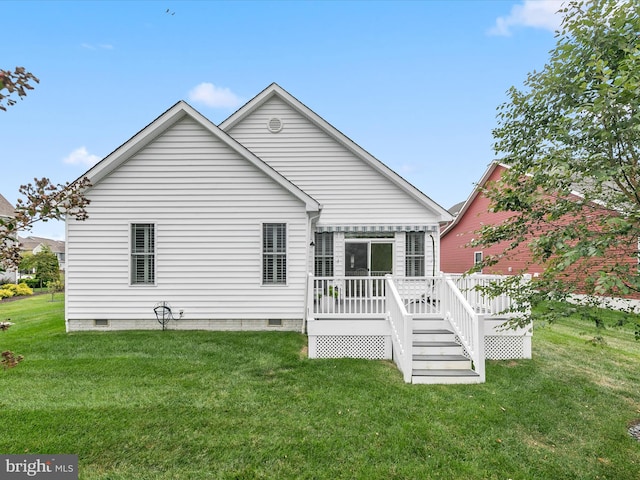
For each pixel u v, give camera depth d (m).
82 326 9.13
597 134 3.58
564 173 3.90
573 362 7.38
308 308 7.89
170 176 9.27
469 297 8.00
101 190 9.14
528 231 4.35
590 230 3.79
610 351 8.19
